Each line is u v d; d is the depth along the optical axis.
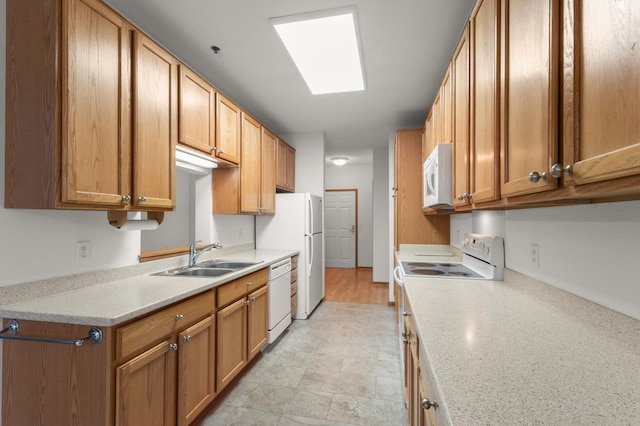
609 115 0.58
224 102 2.48
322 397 2.04
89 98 1.33
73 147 1.25
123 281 1.81
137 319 1.31
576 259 1.10
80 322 1.18
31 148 1.23
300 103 3.29
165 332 1.46
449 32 2.02
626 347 0.85
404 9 1.79
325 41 2.12
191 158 2.32
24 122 1.24
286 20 1.89
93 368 1.19
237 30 2.00
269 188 3.45
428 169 2.35
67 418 1.22
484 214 2.09
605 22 0.59
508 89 1.04
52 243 1.47
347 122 3.94
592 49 0.63
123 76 1.50
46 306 1.31
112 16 1.45
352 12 1.81
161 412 1.44
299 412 1.89
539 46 0.82
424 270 2.12
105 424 1.18
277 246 3.68
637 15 0.51
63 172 1.22
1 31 1.27
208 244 2.79
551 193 0.80
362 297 4.61
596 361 0.78
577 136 0.68
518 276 1.54
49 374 1.24
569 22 0.69
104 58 1.40
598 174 0.60
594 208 1.00
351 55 2.29
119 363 1.23
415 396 1.25
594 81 0.62
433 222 3.35
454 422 0.55
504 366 0.75
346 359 2.58
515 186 0.96
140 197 1.59
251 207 2.98
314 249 3.91
